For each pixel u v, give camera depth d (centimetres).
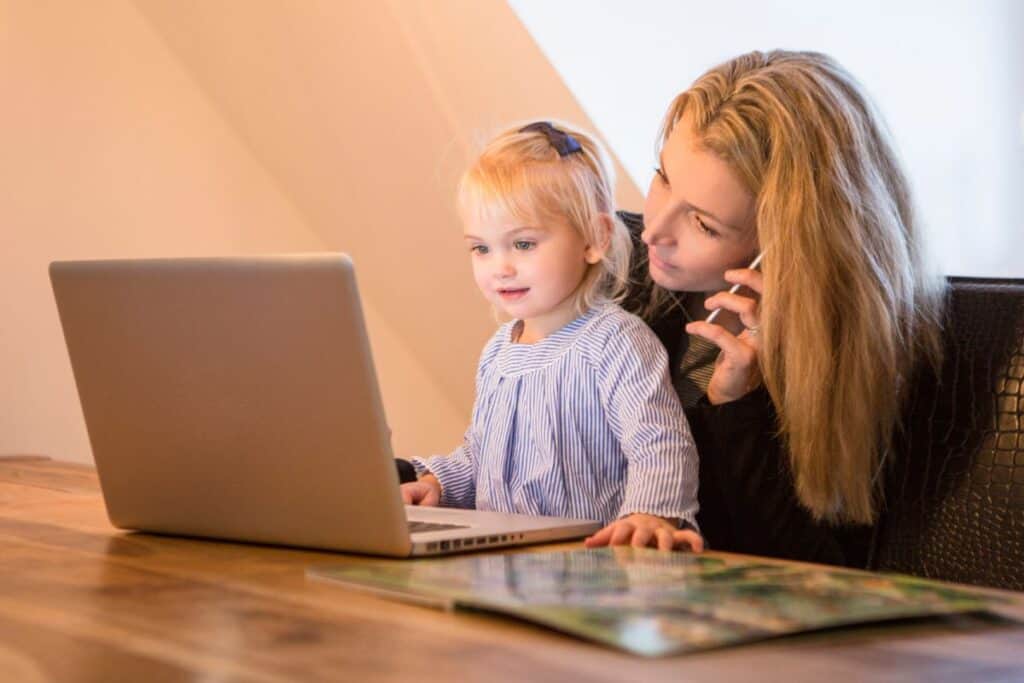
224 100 289
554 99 252
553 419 148
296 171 294
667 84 259
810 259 129
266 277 100
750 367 138
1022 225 243
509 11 242
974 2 245
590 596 79
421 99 271
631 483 135
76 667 67
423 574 88
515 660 67
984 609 77
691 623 71
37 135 272
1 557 104
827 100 134
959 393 132
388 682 63
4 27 267
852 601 77
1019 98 243
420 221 284
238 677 64
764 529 139
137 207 283
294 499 105
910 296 133
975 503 129
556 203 149
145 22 281
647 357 144
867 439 130
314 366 100
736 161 134
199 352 107
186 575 94
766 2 253
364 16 269
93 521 125
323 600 83
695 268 140
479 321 291
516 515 125
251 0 283
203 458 109
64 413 279
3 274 270
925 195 242
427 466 157
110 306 111
